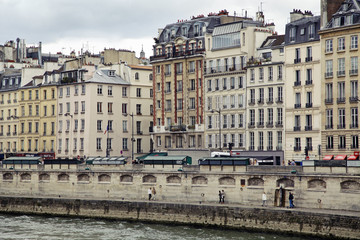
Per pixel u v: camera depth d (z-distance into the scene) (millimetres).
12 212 132250
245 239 99688
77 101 170750
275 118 138125
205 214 109500
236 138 146000
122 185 126438
